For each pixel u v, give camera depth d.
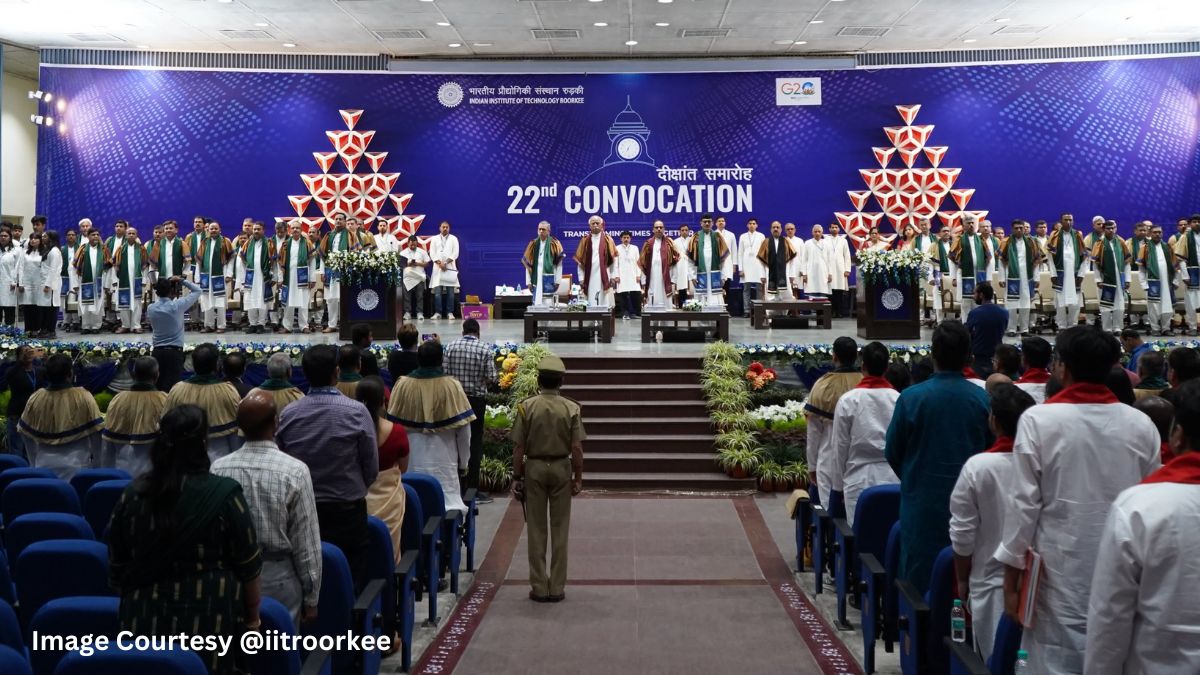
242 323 18.41
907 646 4.41
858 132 22.09
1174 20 19.56
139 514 3.21
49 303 16.50
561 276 19.03
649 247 19.62
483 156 22.19
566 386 12.87
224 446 7.46
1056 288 17.09
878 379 6.05
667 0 17.80
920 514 4.64
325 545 4.37
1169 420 4.33
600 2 17.89
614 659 5.58
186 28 19.67
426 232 22.12
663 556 8.05
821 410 6.69
